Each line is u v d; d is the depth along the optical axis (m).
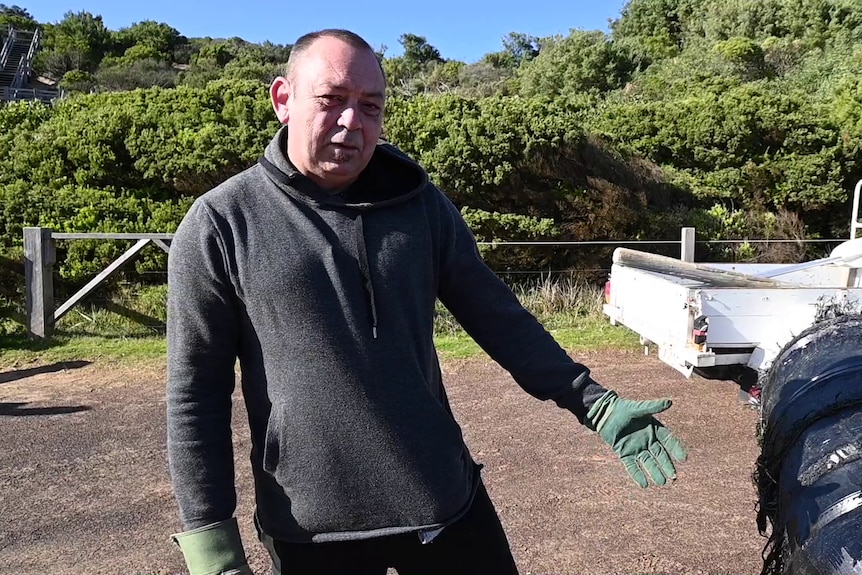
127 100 9.53
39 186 8.77
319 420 1.65
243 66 43.84
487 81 37.41
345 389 1.65
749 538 3.36
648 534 3.42
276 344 1.65
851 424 1.58
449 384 5.79
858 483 1.40
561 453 4.39
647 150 11.92
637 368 6.21
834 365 1.79
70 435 4.78
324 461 1.67
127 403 5.43
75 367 6.41
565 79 30.38
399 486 1.71
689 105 12.01
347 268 1.67
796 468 1.57
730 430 4.75
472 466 1.99
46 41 51.75
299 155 1.71
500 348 1.92
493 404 5.29
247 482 4.04
